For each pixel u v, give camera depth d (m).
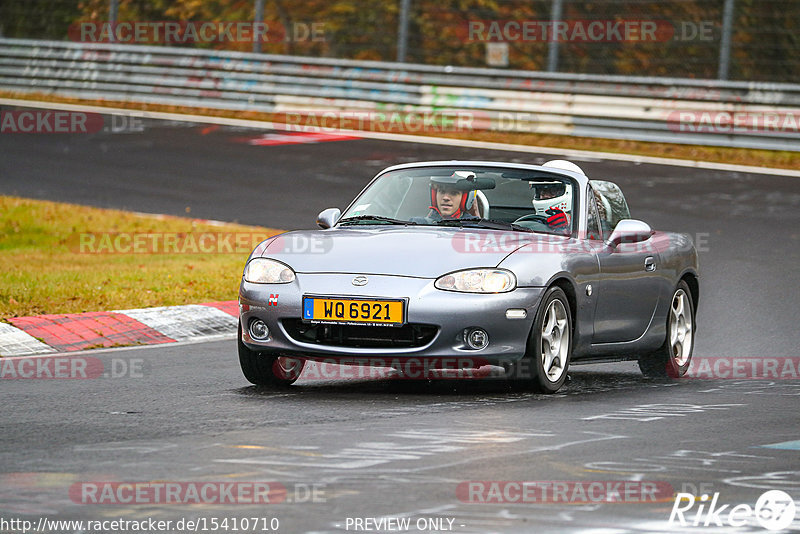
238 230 51.06
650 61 116.44
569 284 23.61
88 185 62.41
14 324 30.00
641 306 26.08
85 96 93.88
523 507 13.85
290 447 17.23
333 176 64.88
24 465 15.88
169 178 64.31
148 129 81.56
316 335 22.61
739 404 22.47
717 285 39.56
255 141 77.00
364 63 85.62
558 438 18.28
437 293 22.00
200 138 78.12
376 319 22.03
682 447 17.78
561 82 79.25
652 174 65.12
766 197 58.34
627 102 76.69
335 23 125.00
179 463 16.06
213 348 29.34
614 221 27.67
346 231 24.30
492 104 81.25
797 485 15.29
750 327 33.69
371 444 17.50
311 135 79.75
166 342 30.39
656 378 27.27
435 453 16.89
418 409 20.92
